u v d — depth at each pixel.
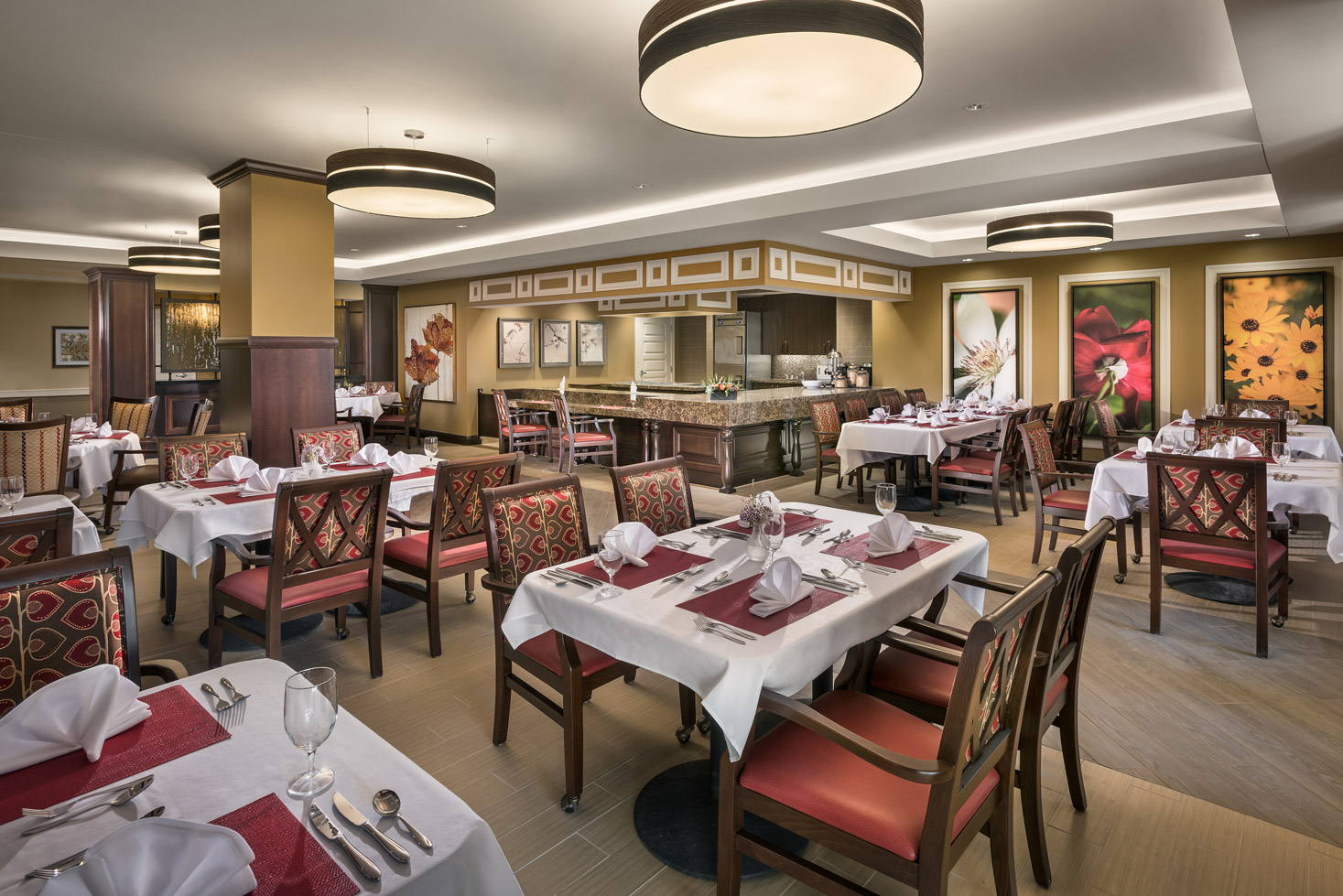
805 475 8.32
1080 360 8.69
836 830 1.56
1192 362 8.02
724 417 7.24
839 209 5.75
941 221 7.81
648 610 1.99
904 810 1.54
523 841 2.13
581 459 9.24
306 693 1.11
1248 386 7.74
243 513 3.22
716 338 12.85
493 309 11.05
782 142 4.87
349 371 13.27
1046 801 2.31
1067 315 8.74
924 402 8.57
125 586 1.68
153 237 8.34
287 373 5.32
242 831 1.07
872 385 10.38
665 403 7.74
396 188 4.11
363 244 9.06
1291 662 3.29
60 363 11.35
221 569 3.19
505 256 8.50
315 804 1.13
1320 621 3.79
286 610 2.88
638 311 11.08
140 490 3.53
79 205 6.66
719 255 7.51
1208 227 7.09
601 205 6.75
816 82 2.59
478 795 2.34
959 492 6.72
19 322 10.99
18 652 1.53
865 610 2.02
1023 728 1.90
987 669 1.50
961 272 9.48
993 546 5.30
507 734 2.69
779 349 12.34
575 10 3.10
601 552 2.16
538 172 5.60
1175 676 3.15
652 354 13.29
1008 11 3.13
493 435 10.93
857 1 2.19
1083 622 2.14
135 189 6.03
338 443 4.76
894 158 5.27
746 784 1.69
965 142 4.91
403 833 1.06
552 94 4.03
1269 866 2.02
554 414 9.30
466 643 3.57
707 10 2.26
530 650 2.45
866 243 7.62
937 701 2.06
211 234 5.86
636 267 8.25
